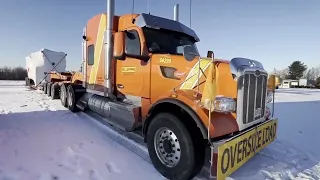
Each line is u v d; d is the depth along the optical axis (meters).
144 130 3.46
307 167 3.57
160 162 3.10
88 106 6.41
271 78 3.98
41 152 3.84
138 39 4.11
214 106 2.58
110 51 4.87
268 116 3.84
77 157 3.65
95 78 5.78
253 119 3.24
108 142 4.43
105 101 5.29
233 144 2.71
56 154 3.76
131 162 3.52
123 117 4.29
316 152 4.24
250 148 3.07
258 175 3.22
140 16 4.14
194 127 2.79
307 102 12.98
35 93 14.97
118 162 3.51
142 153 3.89
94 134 4.96
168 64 3.64
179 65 3.48
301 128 6.16
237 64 2.99
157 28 4.15
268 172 3.32
